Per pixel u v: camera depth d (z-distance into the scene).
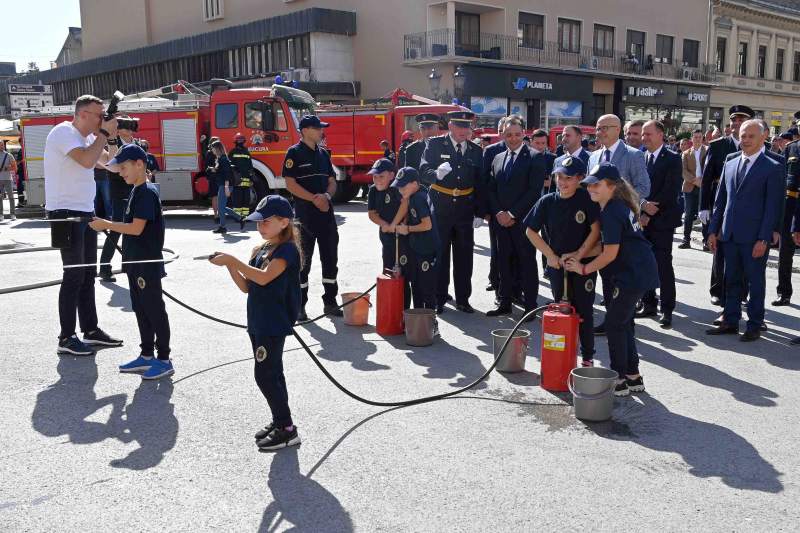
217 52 39.62
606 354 6.25
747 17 44.59
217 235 13.92
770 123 47.59
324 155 7.54
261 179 17.88
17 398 5.09
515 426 4.61
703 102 42.03
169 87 19.58
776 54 47.16
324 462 4.07
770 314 7.74
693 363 5.98
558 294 5.71
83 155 5.93
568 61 35.25
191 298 8.30
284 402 4.24
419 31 32.25
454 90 28.66
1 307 7.89
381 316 6.87
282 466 4.02
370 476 3.89
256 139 17.61
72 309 6.09
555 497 3.65
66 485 3.79
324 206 7.28
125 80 47.00
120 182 8.94
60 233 5.91
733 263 6.73
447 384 5.45
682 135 38.31
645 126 7.07
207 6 42.47
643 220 6.96
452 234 7.71
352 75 35.34
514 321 7.45
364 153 20.84
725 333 6.90
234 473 3.93
